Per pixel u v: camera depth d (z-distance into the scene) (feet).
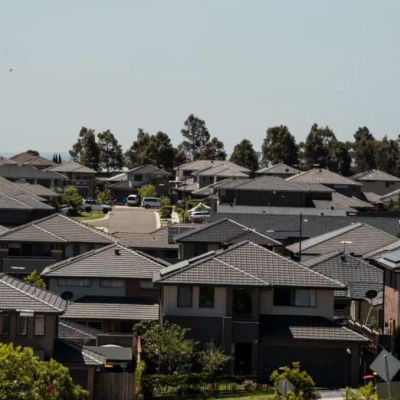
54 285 445.37
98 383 317.63
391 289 379.55
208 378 333.42
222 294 366.63
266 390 335.06
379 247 510.17
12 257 536.83
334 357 364.38
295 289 375.86
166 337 349.61
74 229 555.28
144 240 588.50
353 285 433.48
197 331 364.99
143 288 445.37
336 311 446.19
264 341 364.38
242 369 364.99
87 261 453.17
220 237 539.70
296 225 643.04
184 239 538.88
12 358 243.19
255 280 364.79
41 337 319.68
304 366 363.97
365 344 363.97
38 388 244.83
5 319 320.29
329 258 456.04
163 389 325.83
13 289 326.03
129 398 317.63
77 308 421.59
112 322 417.08
